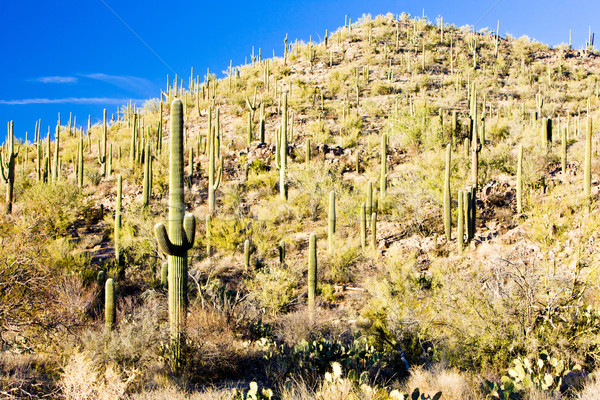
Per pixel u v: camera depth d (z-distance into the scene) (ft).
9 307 23.44
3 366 20.93
